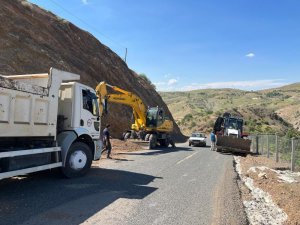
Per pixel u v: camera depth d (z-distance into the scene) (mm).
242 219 7980
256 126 87938
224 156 23828
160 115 29297
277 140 21594
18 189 9922
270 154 27031
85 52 37406
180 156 21828
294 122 129125
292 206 9555
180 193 10297
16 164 9422
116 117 34281
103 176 12500
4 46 25438
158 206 8734
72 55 33750
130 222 7379
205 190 10883
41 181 11164
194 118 99438
